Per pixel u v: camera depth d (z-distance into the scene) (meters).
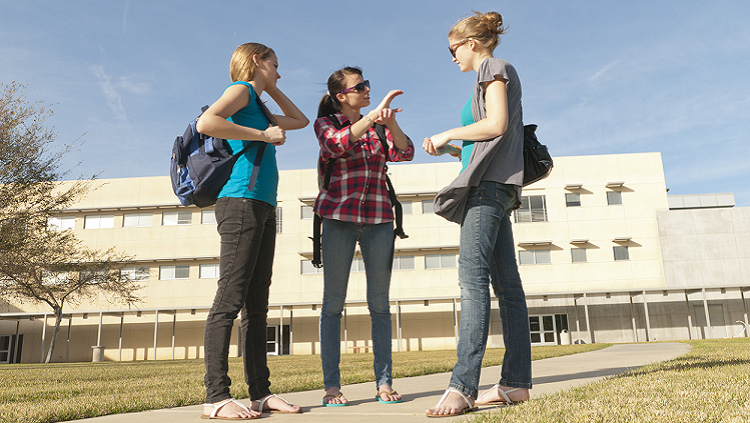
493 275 2.28
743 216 26.45
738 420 1.33
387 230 2.62
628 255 26.80
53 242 15.76
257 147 2.29
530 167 2.25
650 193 27.39
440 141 2.19
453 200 2.10
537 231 27.38
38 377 5.75
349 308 26.92
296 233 28.20
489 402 2.17
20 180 12.87
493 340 25.50
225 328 2.11
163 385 4.02
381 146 2.66
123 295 23.52
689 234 26.56
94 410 2.27
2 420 1.98
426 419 1.79
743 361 3.52
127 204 29.14
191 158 2.22
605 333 26.08
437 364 6.31
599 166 27.89
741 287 25.20
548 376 3.52
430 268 27.53
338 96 2.69
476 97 2.23
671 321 25.88
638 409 1.54
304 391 3.31
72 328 28.05
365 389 3.25
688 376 2.48
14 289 18.31
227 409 2.00
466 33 2.31
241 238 2.17
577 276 26.78
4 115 12.75
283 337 27.09
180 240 28.67
